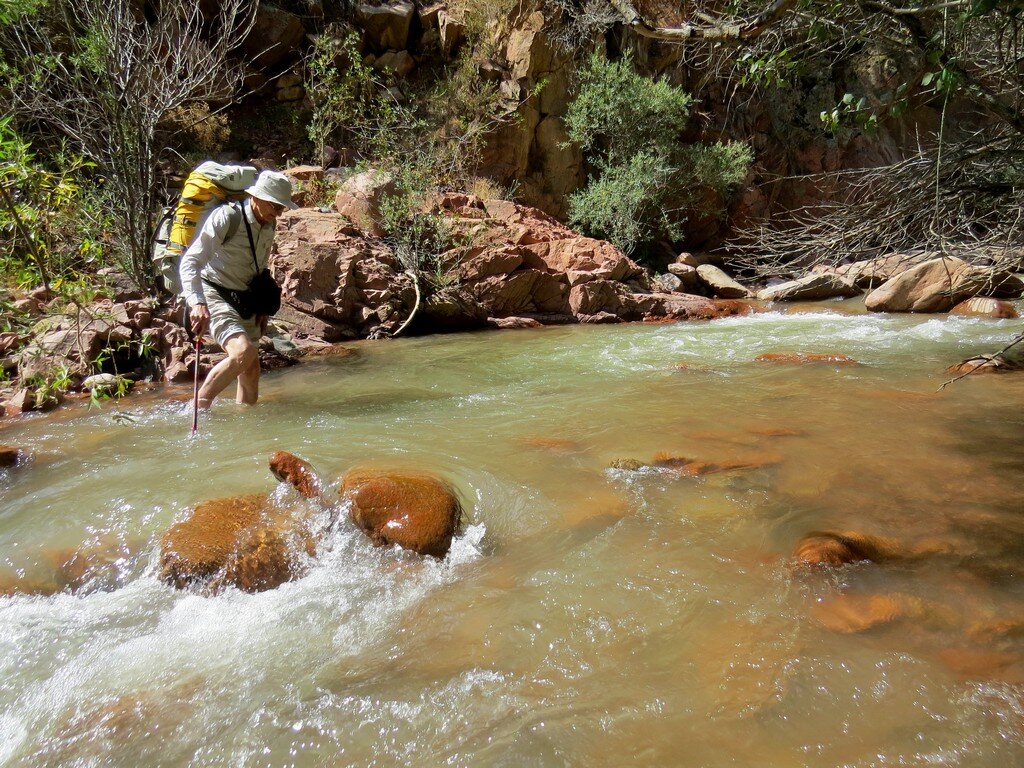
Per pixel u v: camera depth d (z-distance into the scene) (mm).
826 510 3535
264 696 2340
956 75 3562
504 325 10070
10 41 8391
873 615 2633
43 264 6094
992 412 5145
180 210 5477
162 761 2086
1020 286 10945
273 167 12234
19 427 5277
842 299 12492
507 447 4512
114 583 3137
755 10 4352
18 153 5473
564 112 14422
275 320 8508
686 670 2367
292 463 3695
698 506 3621
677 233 14406
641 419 5133
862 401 5527
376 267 9453
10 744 2172
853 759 1967
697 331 9367
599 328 9930
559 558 3146
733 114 16594
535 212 12805
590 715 2178
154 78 9391
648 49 15516
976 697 2180
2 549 3355
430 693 2311
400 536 3227
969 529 3289
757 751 2012
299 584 3023
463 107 13516
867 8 3971
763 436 4688
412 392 6141
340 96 12562
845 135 16969
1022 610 2639
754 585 2859
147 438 4867
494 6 13742
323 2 13750
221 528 3242
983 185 3916
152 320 7051
